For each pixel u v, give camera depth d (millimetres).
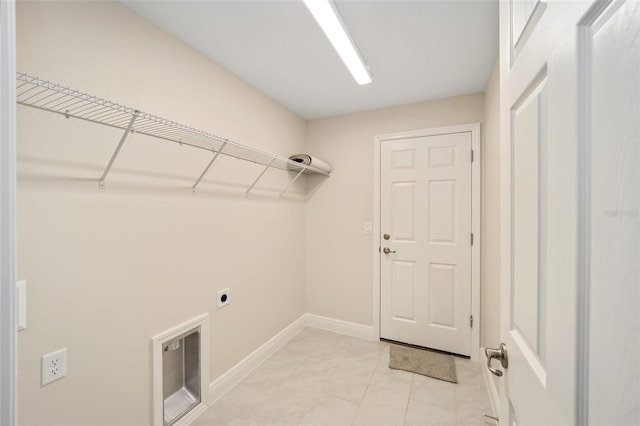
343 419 1655
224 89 1931
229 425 1608
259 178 2205
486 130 2189
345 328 2848
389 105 2639
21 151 999
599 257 338
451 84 2209
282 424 1616
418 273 2562
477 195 2340
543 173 508
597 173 343
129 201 1349
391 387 1956
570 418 383
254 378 2062
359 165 2809
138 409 1382
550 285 456
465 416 1678
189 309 1668
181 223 1618
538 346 522
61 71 1095
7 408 366
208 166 1628
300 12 1410
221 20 1458
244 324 2121
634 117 286
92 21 1193
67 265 1125
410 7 1381
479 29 1547
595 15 347
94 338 1213
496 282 1769
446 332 2461
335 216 2920
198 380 1732
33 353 1031
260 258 2312
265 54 1778
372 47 1726
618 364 302
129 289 1351
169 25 1487
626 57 297
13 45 377
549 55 460
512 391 674
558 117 426
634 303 284
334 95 2414
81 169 1165
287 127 2689
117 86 1288
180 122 1604
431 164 2514
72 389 1141
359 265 2811
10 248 371
